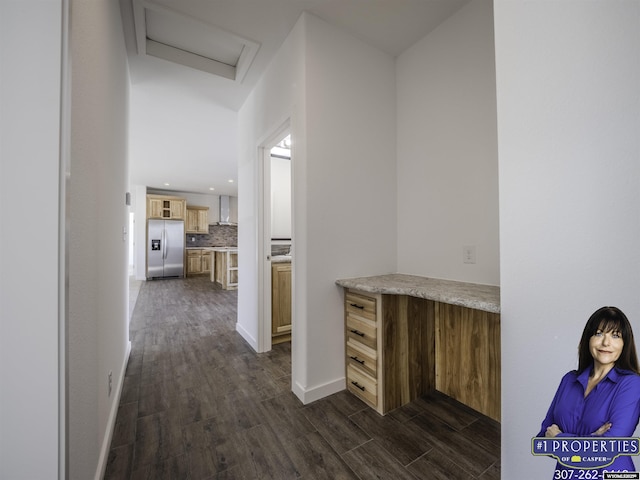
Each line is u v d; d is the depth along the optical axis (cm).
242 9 182
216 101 304
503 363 98
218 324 355
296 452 137
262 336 264
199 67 243
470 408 175
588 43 79
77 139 89
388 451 137
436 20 190
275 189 432
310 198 182
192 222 875
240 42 218
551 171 86
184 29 211
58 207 68
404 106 220
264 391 195
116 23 166
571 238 82
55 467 67
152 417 165
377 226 213
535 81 89
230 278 617
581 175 80
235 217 976
